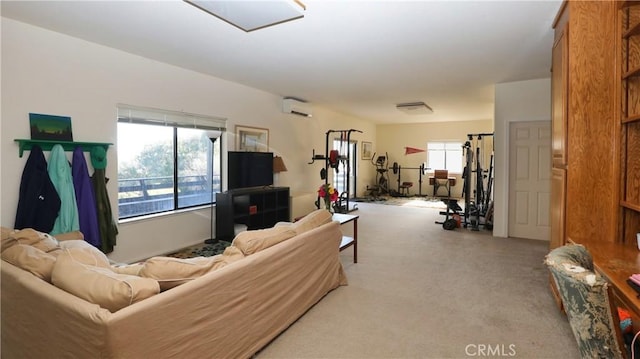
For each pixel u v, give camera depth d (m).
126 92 3.65
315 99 6.30
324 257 2.83
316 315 2.54
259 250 2.11
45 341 1.45
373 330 2.33
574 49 2.31
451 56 3.69
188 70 4.32
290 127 6.35
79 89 3.26
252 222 5.18
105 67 3.46
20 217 2.86
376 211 7.50
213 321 1.68
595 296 1.21
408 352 2.07
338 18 2.71
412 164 10.50
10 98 2.82
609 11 2.23
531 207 5.00
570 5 2.30
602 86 2.26
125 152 3.89
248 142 5.30
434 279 3.30
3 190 2.80
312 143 7.09
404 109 7.21
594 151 2.29
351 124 8.97
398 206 8.23
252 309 1.96
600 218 2.28
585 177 2.31
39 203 2.92
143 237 3.92
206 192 4.88
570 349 2.10
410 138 10.50
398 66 4.09
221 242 4.67
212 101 4.67
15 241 2.01
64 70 3.14
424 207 8.06
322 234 2.78
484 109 7.45
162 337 1.42
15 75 2.84
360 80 4.80
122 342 1.25
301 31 3.00
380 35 3.08
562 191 2.44
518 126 5.01
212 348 1.69
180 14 2.69
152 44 3.38
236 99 5.06
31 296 1.48
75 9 2.61
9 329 1.69
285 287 2.27
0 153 2.78
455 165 9.99
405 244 4.66
